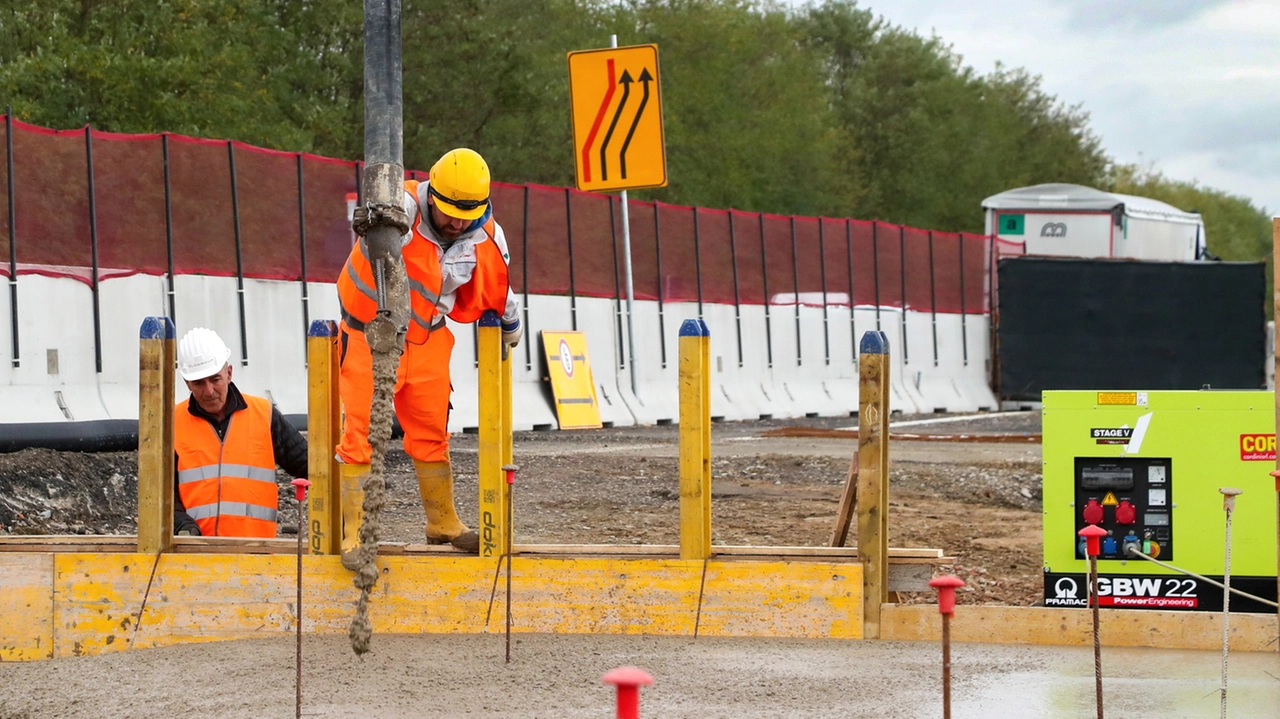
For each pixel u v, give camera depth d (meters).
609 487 23.78
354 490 11.99
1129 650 11.45
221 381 13.45
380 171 11.30
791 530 19.55
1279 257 11.75
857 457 13.29
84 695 10.17
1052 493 12.69
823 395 49.12
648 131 26.11
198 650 11.49
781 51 99.38
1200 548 12.40
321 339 12.17
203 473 13.52
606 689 10.10
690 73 85.56
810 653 11.23
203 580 12.09
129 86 50.53
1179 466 12.43
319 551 12.23
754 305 46.81
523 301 37.94
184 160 28.91
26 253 25.62
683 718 9.31
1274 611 12.23
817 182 95.88
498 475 12.00
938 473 27.59
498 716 9.40
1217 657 11.16
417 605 12.02
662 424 42.03
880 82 120.50
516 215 38.00
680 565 11.94
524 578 12.02
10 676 10.87
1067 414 12.66
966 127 118.81
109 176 27.34
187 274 28.75
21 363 25.12
